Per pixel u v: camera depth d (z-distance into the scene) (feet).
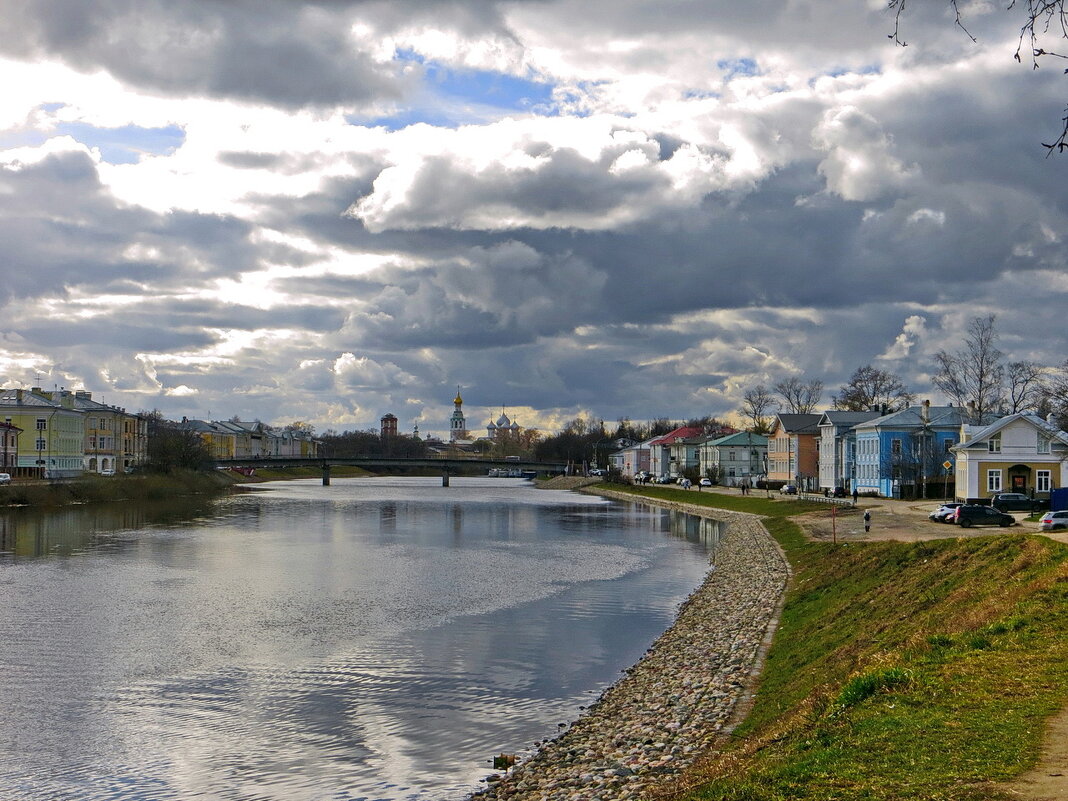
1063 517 208.13
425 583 205.05
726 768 64.39
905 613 119.24
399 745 95.14
